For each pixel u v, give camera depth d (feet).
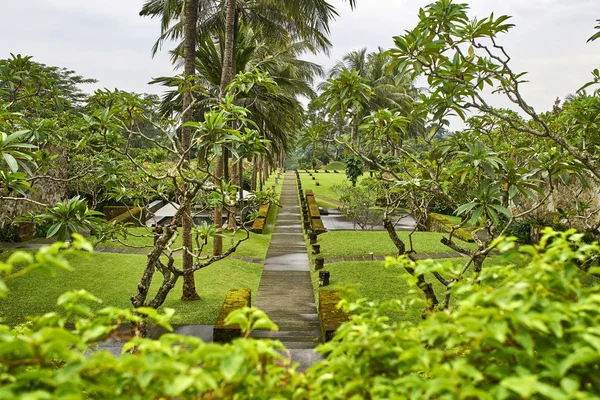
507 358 5.41
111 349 18.95
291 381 5.70
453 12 13.08
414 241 46.88
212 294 30.81
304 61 72.59
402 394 5.03
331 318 21.67
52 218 12.40
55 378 4.26
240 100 49.90
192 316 26.53
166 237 15.80
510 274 5.68
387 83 122.21
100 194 58.65
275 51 66.59
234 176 49.98
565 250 5.44
